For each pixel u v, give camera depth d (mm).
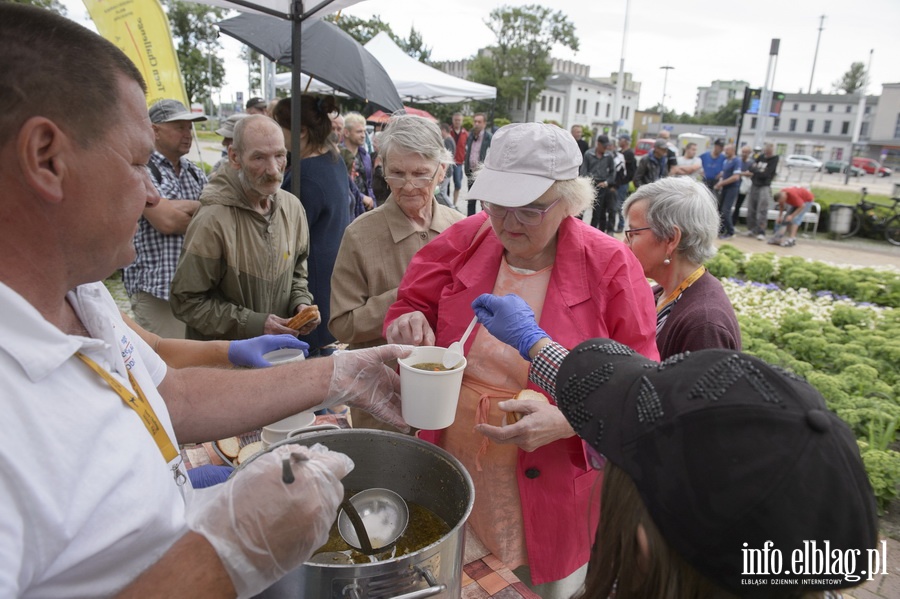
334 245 3436
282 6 3104
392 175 2160
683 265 2264
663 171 12156
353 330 2145
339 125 5766
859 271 7500
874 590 2680
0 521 635
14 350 705
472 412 1582
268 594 934
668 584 706
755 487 615
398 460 1341
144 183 895
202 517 820
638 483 711
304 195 3330
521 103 60906
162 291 3000
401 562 918
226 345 1702
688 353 776
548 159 1421
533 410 1348
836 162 47750
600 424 791
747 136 76750
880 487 3205
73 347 772
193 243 2510
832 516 613
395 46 11141
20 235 787
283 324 2490
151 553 849
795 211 11898
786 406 649
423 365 1443
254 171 2496
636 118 87812
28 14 742
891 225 12750
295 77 3188
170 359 1686
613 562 789
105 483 764
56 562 709
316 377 1397
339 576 898
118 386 872
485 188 1468
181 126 3271
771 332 5332
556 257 1574
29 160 732
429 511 1330
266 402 1354
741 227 14195
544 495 1526
